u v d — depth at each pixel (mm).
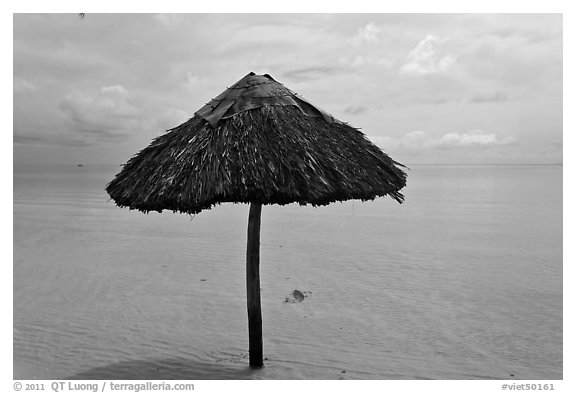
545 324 9516
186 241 18234
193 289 11867
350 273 13320
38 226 22188
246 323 9555
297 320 9695
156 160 6719
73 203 33219
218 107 6746
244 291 11688
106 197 38656
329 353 8094
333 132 7000
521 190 44062
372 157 7258
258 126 6418
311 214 26734
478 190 44562
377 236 19172
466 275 13102
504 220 23156
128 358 7934
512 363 7820
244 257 15383
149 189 6316
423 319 9781
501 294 11453
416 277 12914
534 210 27078
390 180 7195
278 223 23172
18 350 8281
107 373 7340
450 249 16469
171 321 9664
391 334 8984
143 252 16250
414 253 15875
